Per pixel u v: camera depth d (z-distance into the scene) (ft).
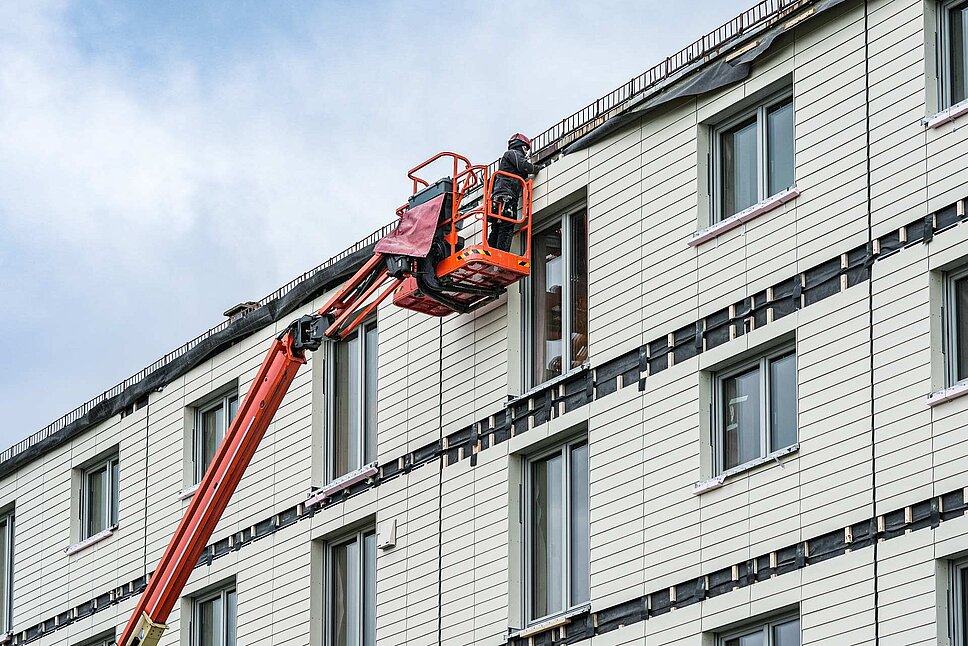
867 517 110.73
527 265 136.05
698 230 125.70
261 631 156.66
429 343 146.00
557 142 137.39
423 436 144.46
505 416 137.28
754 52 123.85
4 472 195.42
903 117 114.52
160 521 172.86
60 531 186.29
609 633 125.08
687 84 127.95
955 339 110.42
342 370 156.46
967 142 110.83
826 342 115.55
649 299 127.95
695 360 123.65
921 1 114.83
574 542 131.44
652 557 123.34
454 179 137.49
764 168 123.54
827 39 119.85
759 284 120.78
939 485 107.45
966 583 106.52
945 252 110.32
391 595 143.95
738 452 121.60
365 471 148.56
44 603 185.68
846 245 115.85
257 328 165.99
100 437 183.93
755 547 116.88
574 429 132.05
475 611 136.15
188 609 166.61
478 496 138.10
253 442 148.97
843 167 117.19
